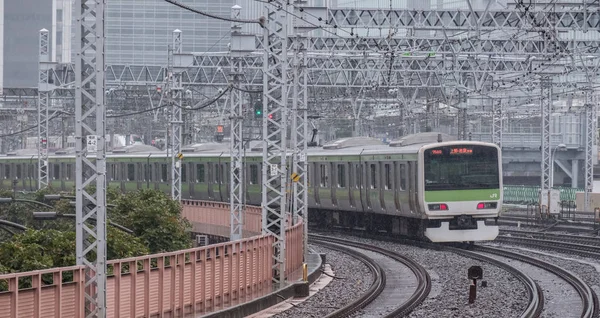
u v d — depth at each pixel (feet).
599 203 647.15
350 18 426.51
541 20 399.03
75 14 184.24
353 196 490.08
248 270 272.51
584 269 347.36
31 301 175.11
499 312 249.55
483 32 431.84
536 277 327.06
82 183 186.09
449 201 421.59
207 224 474.08
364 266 369.91
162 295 220.64
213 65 555.69
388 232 483.92
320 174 525.34
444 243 451.94
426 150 421.18
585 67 490.90
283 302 279.90
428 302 271.90
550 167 581.53
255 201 552.00
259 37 488.44
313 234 508.94
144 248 255.50
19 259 202.39
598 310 247.09
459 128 526.57
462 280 320.70
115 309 202.08
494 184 426.92
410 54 509.35
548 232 513.86
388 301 276.62
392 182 448.65
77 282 185.57
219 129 623.77
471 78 566.77
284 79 295.07
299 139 595.88
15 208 454.40
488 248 420.36
